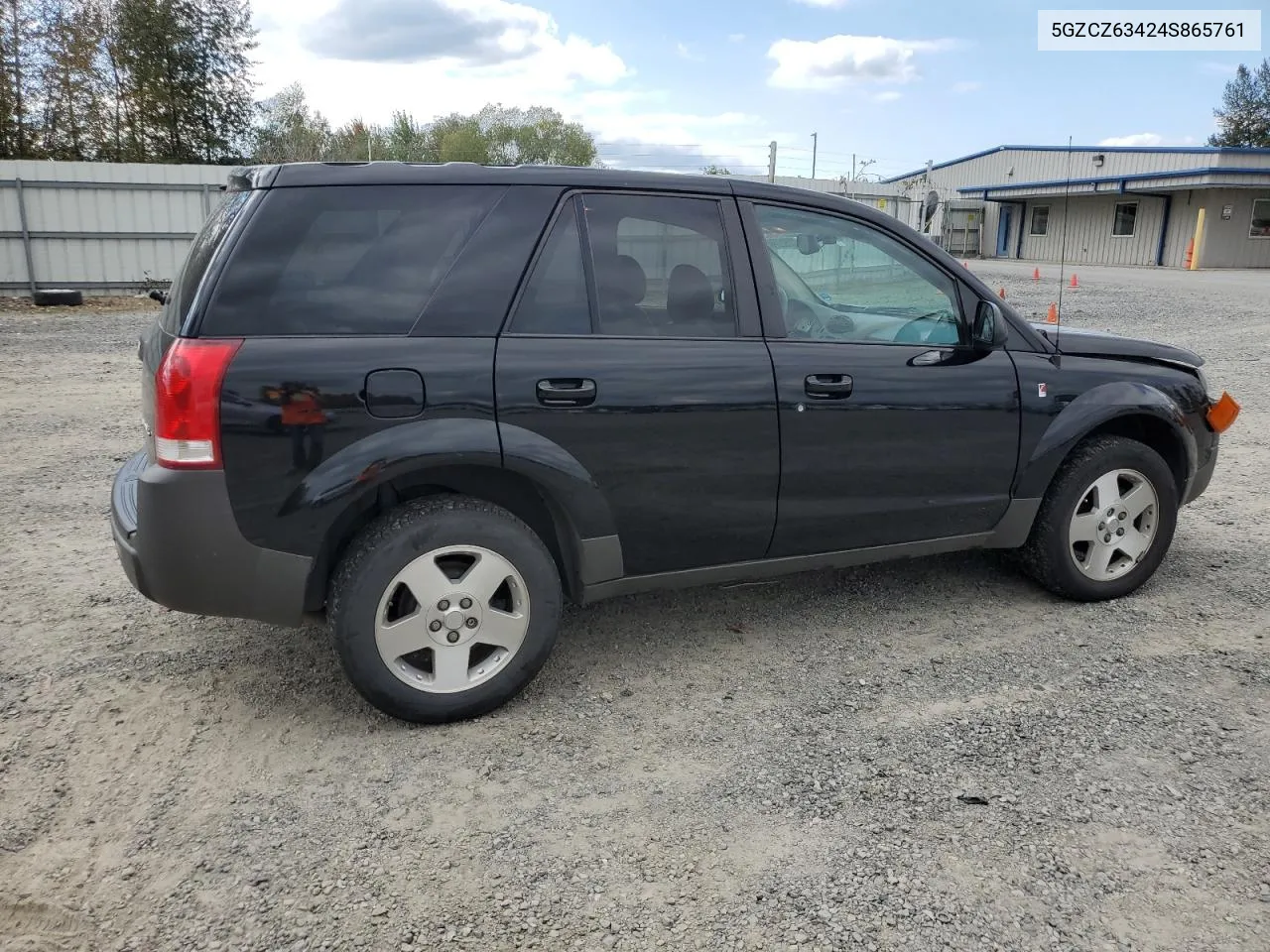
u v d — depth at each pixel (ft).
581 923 7.92
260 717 11.19
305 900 8.17
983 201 146.92
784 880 8.42
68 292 55.72
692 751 10.50
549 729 10.97
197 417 9.59
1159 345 14.99
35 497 19.80
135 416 27.66
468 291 10.56
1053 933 7.75
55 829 9.09
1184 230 115.85
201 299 9.82
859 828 9.11
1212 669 12.19
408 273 10.42
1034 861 8.61
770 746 10.57
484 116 170.30
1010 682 11.95
